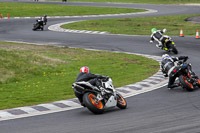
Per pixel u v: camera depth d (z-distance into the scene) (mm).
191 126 26750
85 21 155750
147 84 48344
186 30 123188
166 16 176625
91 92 33125
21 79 55344
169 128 26484
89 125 28359
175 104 35688
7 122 30438
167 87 45406
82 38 110250
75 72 61719
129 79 53500
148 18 167875
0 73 56406
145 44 95938
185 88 42719
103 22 152000
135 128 26859
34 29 131000
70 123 29281
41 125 28953
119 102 34719
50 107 36375
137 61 72750
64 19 170000
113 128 27109
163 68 44188
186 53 78938
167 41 79062
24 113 33844
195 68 60406
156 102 37125
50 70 62625
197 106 34219
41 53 81062
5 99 41844
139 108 34562
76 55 80875
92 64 69688
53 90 47188
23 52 77375
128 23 147625
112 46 94562
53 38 111688
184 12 197500
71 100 39906
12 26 144375
